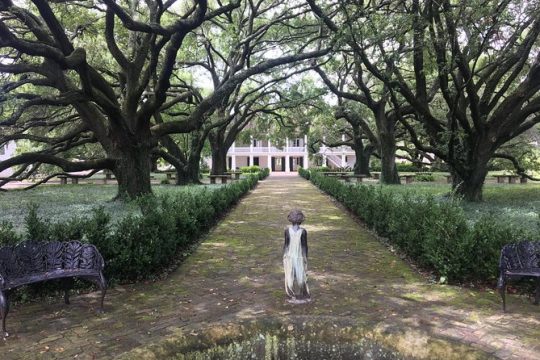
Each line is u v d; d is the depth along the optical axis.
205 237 9.25
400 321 4.34
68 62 9.59
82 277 4.82
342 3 10.19
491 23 9.61
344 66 20.69
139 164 14.09
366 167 35.09
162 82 12.72
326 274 6.22
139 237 5.97
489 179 30.89
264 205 15.80
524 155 20.52
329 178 22.23
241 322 3.98
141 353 3.36
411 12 10.47
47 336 4.07
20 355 3.67
